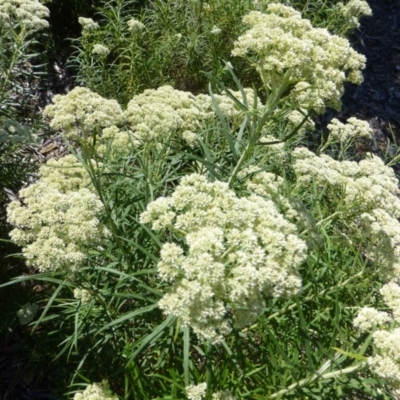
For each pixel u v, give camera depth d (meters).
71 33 1.01
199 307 0.33
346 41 0.44
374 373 0.37
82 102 0.46
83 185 0.50
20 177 0.66
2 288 0.61
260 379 0.43
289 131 0.67
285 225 0.38
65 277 0.41
